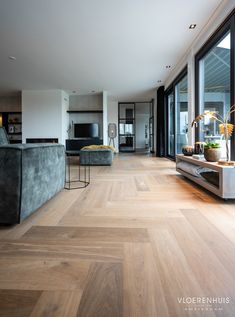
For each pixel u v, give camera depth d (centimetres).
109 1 277
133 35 371
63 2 277
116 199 228
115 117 1016
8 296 87
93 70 559
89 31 355
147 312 79
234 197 208
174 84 581
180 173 367
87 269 104
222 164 227
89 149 555
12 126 867
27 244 130
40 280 97
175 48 428
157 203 212
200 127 412
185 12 304
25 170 155
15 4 280
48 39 383
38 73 581
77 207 201
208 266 106
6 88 742
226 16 286
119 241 133
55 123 775
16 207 150
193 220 167
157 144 778
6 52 439
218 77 425
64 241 134
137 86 733
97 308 81
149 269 104
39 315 78
